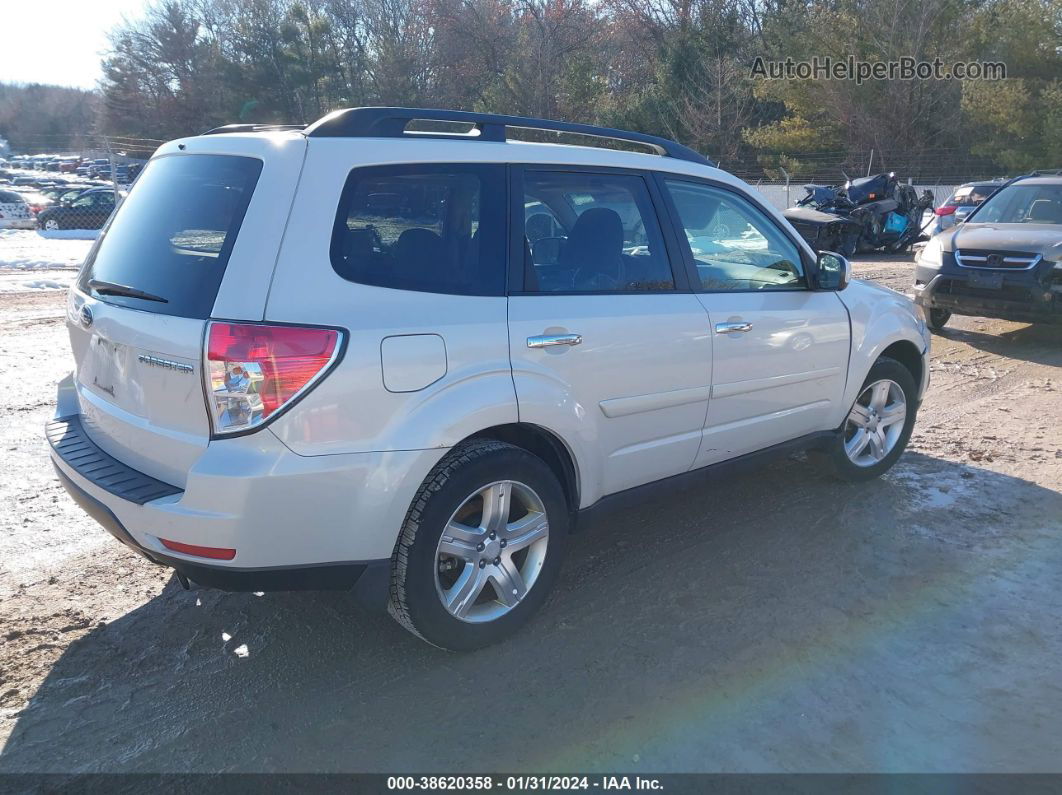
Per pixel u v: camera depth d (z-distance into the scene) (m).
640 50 46.31
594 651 3.40
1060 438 6.02
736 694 3.12
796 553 4.25
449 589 3.26
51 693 3.09
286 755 2.80
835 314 4.59
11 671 3.21
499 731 2.92
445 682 3.19
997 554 4.24
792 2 38.28
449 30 47.78
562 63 44.84
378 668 3.27
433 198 3.20
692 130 37.00
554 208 3.58
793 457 5.63
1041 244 8.58
